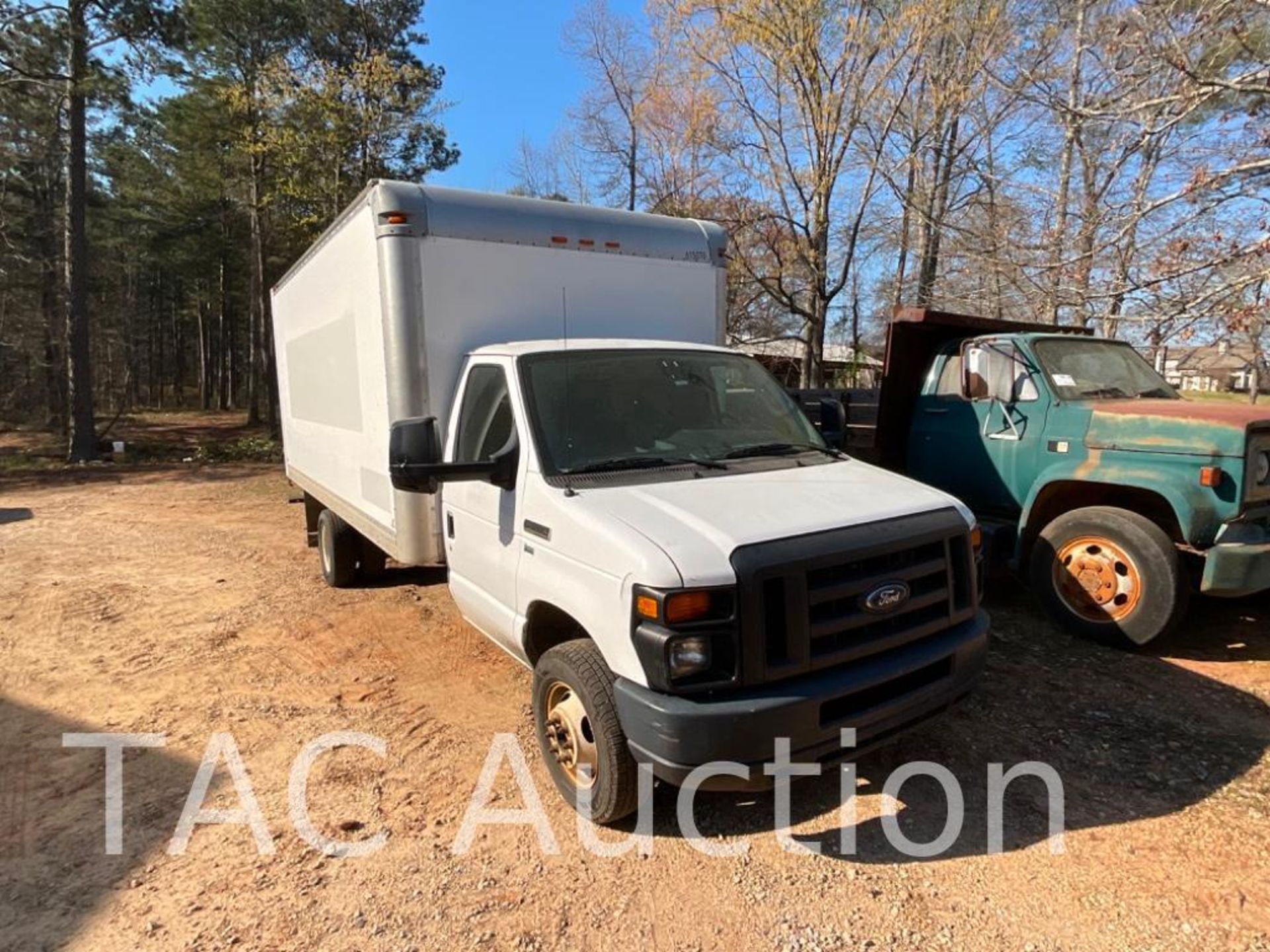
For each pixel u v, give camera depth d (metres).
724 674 2.79
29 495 14.07
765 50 13.98
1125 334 8.20
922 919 2.74
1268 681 4.60
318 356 6.57
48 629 6.11
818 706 2.79
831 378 20.97
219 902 2.89
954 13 13.56
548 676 3.41
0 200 24.53
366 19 23.86
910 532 3.14
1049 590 5.41
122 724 4.38
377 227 4.56
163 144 29.88
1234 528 4.67
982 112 14.08
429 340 4.59
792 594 2.82
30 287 27.66
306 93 19.94
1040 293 8.73
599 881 2.97
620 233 5.26
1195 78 6.12
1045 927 2.69
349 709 4.54
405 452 3.48
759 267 15.66
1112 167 9.20
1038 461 5.69
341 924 2.76
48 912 2.85
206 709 4.56
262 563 8.34
